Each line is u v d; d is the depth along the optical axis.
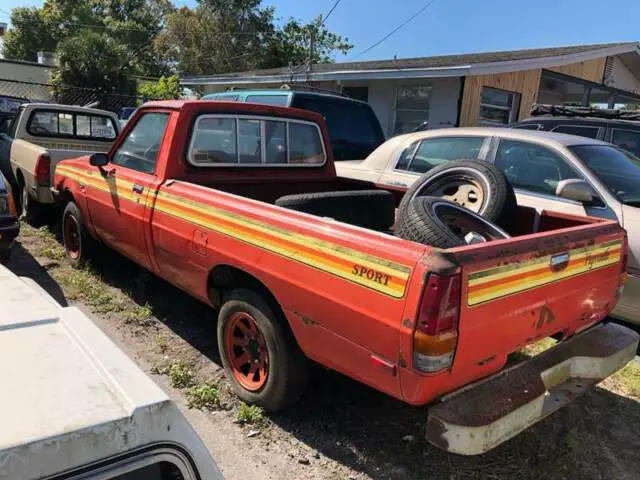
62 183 5.73
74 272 5.70
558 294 2.89
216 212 3.45
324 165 5.21
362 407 3.62
